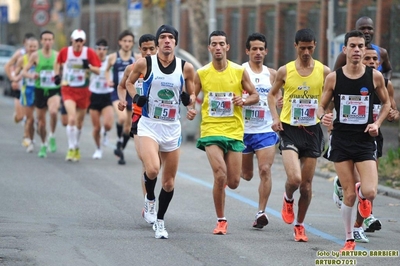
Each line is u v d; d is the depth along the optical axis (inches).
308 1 2960.1
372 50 1065.5
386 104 946.7
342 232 1071.6
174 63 989.2
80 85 1724.9
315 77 1012.5
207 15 2984.7
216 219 1145.4
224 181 1029.2
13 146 2025.1
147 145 991.6
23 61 1865.2
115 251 927.7
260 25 3371.1
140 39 1199.6
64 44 5546.3
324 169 1674.5
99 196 1310.3
